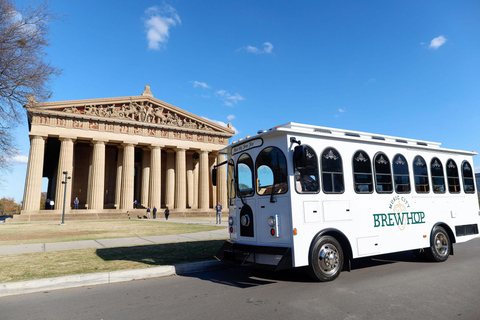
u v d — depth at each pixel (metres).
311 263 6.25
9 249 11.05
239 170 7.64
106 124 46.06
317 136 6.91
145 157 53.06
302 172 6.50
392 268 7.89
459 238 9.23
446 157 9.52
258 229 6.82
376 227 7.39
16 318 4.77
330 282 6.48
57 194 41.41
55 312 5.03
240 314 4.71
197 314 4.76
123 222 30.48
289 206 6.24
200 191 52.28
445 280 6.61
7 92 17.69
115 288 6.50
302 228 6.23
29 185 39.56
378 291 5.79
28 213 38.50
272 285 6.41
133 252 10.13
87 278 6.82
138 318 4.67
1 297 5.98
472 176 10.14
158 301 5.50
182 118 53.19
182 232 17.77
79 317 4.77
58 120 42.84
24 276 6.88
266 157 6.89
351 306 4.97
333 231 6.65
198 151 54.62
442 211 8.95
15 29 16.77
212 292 6.00
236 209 7.58
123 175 46.31
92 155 45.56
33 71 17.67
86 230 20.06
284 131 6.47
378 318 4.47
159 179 48.81
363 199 7.29
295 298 5.43
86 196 51.88
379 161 7.84
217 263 8.41
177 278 7.33
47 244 12.46
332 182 6.87
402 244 7.82
